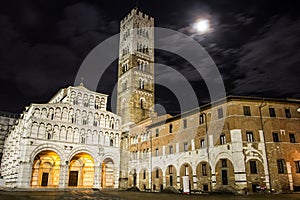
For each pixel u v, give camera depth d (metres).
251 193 41.12
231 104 46.75
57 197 32.59
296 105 49.34
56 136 67.88
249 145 44.38
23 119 72.12
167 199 29.36
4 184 79.12
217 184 45.72
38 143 64.12
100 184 71.00
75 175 74.44
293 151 45.75
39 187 61.81
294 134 47.28
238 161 43.03
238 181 42.19
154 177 61.34
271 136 45.75
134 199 29.58
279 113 47.81
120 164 76.25
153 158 63.03
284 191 42.53
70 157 68.19
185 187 48.62
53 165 71.31
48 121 67.56
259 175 42.91
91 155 71.94
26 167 60.81
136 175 68.25
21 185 58.97
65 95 78.00
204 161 49.25
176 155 56.09
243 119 45.84
